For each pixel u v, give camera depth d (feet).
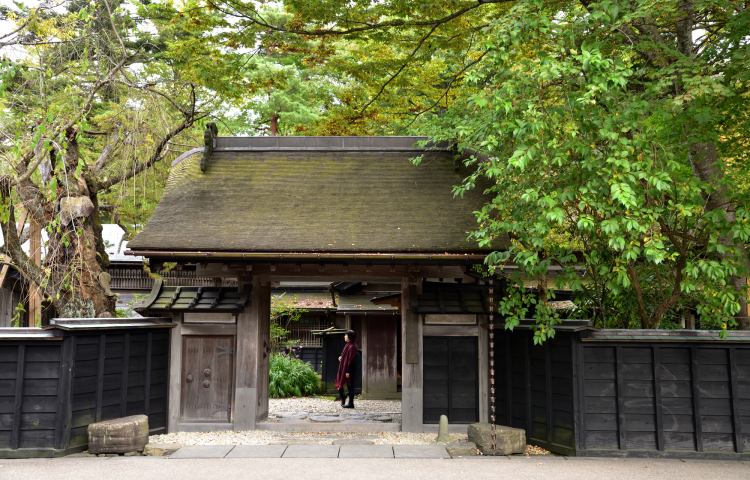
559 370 25.45
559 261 23.86
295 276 31.14
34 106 29.37
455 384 29.99
